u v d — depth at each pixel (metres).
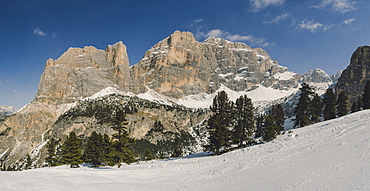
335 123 43.94
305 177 18.80
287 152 31.81
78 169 46.22
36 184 22.78
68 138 74.06
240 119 67.56
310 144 32.50
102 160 65.81
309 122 75.31
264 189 18.95
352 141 25.89
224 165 34.75
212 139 62.50
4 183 21.56
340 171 17.83
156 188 25.50
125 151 58.88
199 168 37.16
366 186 14.09
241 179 24.92
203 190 23.66
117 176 33.97
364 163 17.81
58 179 27.19
